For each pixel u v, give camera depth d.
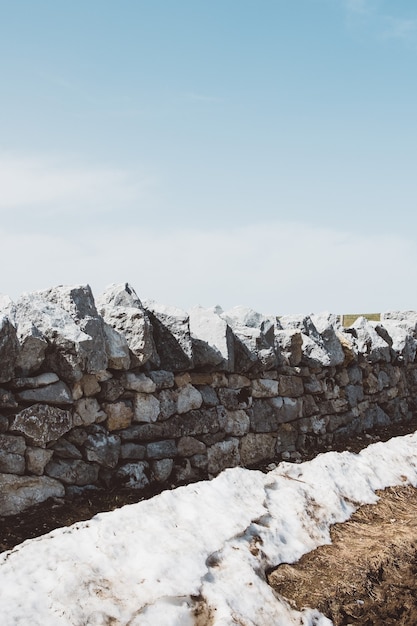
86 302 7.45
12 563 4.34
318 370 11.27
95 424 7.34
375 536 6.46
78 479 7.01
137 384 7.75
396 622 5.17
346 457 8.26
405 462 9.02
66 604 4.03
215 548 5.09
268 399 10.14
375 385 13.32
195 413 8.67
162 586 4.43
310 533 6.10
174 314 8.48
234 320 10.07
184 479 8.34
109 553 4.64
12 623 3.76
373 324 13.93
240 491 6.20
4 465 6.33
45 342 6.75
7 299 6.95
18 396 6.48
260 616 4.59
